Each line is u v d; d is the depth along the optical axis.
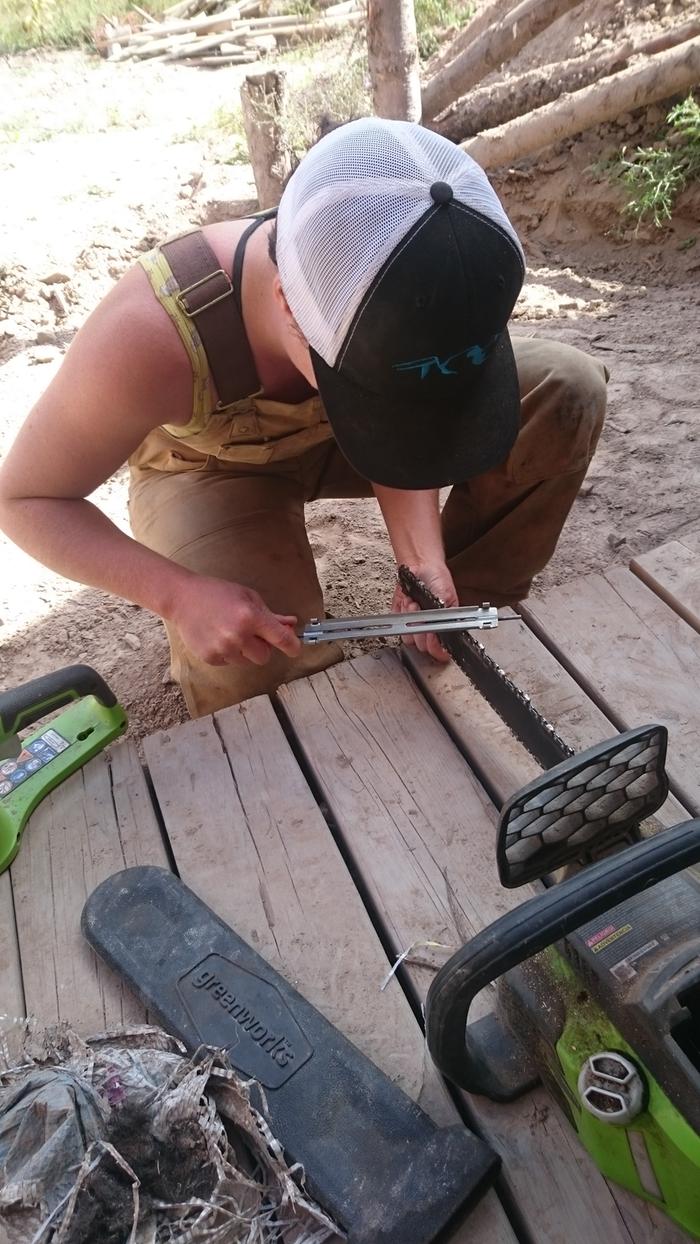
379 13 4.71
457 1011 0.94
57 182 5.73
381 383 1.30
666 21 4.94
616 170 4.67
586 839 1.10
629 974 0.98
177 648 2.13
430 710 1.75
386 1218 1.08
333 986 1.36
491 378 1.46
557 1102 1.15
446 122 5.27
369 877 1.49
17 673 2.85
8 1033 1.36
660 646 1.79
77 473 1.71
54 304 4.77
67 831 1.63
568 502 2.30
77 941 1.47
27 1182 1.05
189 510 2.08
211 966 1.36
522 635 1.85
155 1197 1.08
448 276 1.21
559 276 4.61
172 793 1.66
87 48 8.48
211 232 1.59
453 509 2.44
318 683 1.83
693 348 3.84
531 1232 1.10
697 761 1.58
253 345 1.60
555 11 4.52
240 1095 1.16
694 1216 0.97
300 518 2.19
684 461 3.23
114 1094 1.16
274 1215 1.12
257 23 7.85
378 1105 1.19
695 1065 0.97
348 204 1.22
